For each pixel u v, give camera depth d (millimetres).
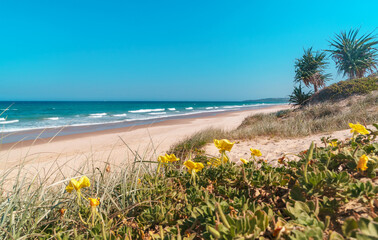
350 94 12266
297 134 7133
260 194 1671
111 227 1504
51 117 32000
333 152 1875
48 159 7141
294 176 1771
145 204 1819
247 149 5352
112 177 2350
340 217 1181
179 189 2068
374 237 758
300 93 15172
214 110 52875
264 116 13711
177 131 15234
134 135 13672
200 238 1211
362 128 1879
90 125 21250
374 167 1476
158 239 1237
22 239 1425
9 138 13477
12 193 1844
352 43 17281
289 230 933
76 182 1377
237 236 916
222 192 1753
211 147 6359
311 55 15805
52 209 1813
